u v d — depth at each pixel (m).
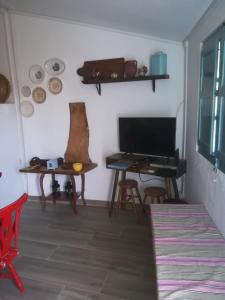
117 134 3.36
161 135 2.89
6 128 3.46
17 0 2.92
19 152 3.76
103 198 3.60
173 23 2.36
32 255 2.41
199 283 1.35
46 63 3.43
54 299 1.87
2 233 1.74
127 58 3.11
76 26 3.21
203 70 2.19
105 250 2.46
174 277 1.40
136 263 2.25
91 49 3.22
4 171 3.43
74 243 2.60
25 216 3.27
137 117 3.09
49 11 3.02
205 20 2.10
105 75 3.16
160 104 3.12
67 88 3.43
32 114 3.65
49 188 3.81
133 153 3.23
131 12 2.34
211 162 1.97
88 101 3.38
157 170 2.77
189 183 2.92
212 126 1.89
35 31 3.38
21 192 3.84
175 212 2.19
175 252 1.62
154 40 2.98
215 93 1.83
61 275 2.12
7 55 3.49
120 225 2.96
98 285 2.00
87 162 3.52
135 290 1.94
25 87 3.60
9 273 2.16
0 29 3.43
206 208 2.23
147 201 3.37
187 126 2.95
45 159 3.64
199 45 2.33
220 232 1.85
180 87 3.02
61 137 3.61
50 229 2.91
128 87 3.20
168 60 2.99
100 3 2.30
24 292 1.95
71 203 3.50
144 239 2.65
